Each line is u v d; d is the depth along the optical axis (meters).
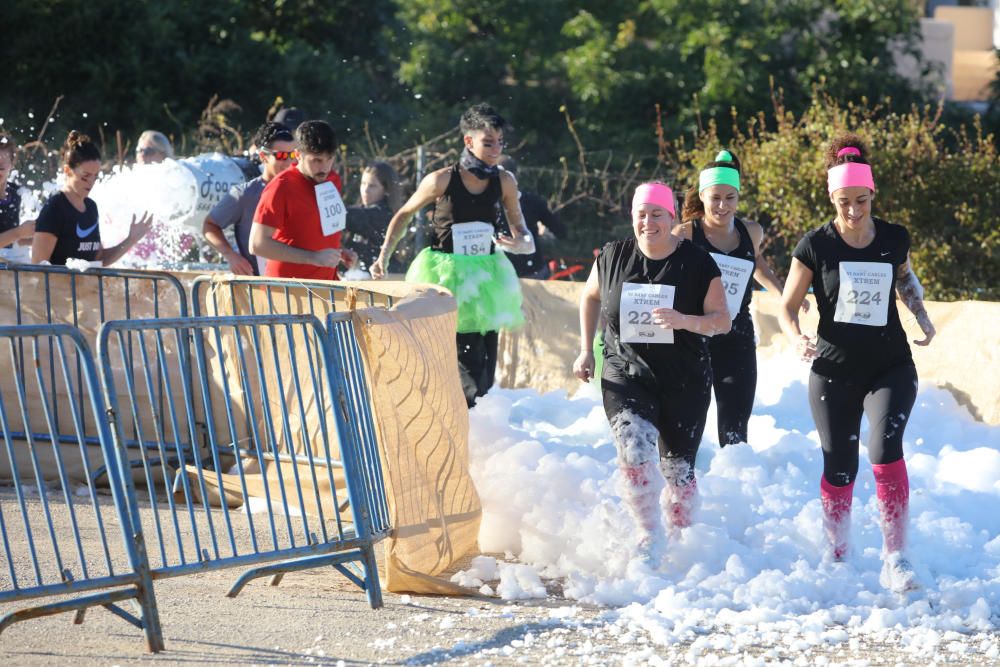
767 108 54.25
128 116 49.78
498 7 59.16
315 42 57.94
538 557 13.27
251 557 11.05
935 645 10.75
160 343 11.59
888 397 12.56
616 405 12.76
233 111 50.47
